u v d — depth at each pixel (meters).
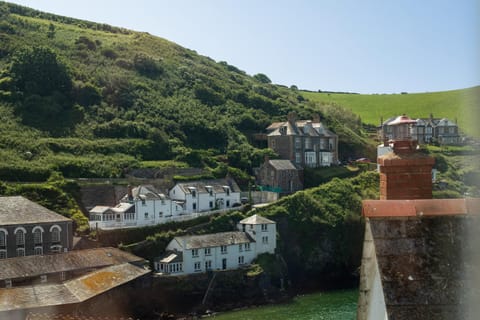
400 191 14.37
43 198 107.62
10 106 140.00
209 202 127.25
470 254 10.56
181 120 160.75
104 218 107.31
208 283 98.69
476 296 10.09
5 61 161.12
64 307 69.44
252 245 109.25
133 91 169.00
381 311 10.80
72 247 97.88
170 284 94.38
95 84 163.25
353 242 123.44
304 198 123.94
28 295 69.50
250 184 138.38
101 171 124.69
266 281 104.62
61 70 154.75
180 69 197.62
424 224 10.98
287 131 159.12
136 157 136.88
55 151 128.12
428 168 14.31
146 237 106.38
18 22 195.62
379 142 190.88
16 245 91.25
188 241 102.56
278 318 87.12
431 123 167.12
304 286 110.50
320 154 164.50
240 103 186.75
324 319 85.25
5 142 123.62
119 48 197.75
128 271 88.69
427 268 10.45
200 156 145.00
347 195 130.88
